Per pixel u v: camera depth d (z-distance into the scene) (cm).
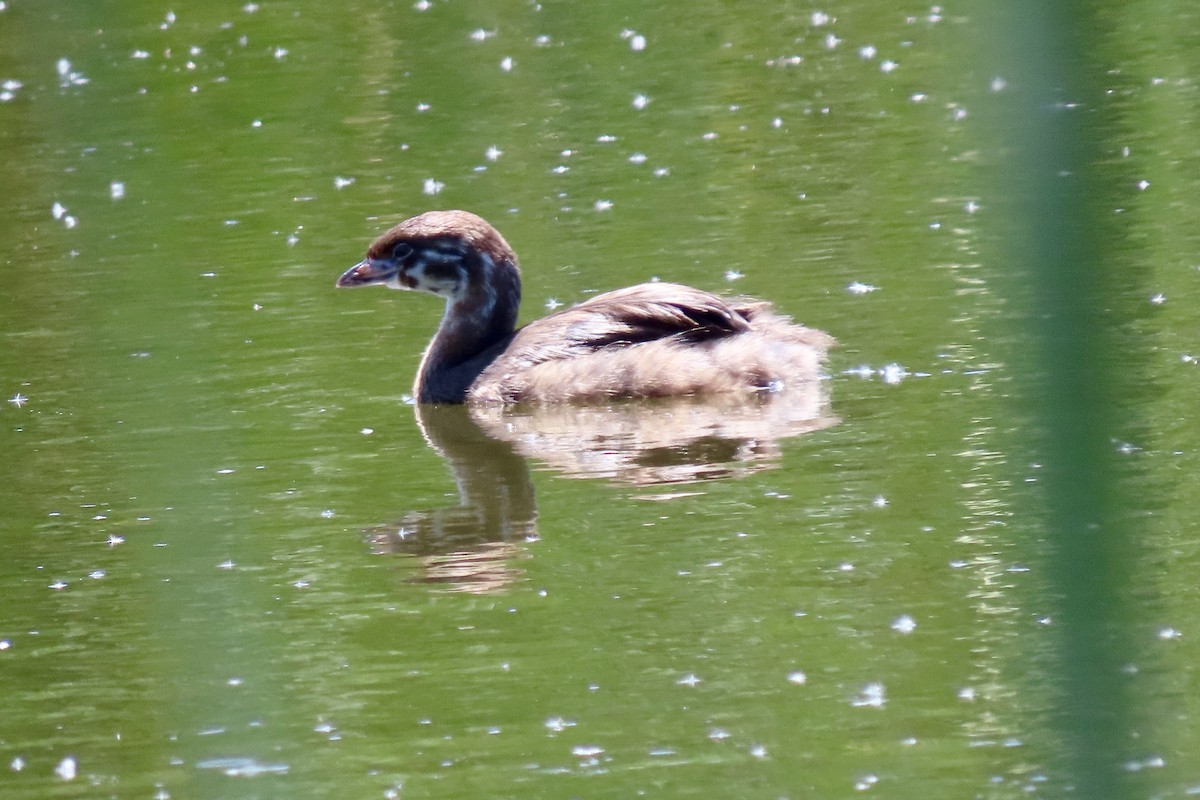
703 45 3073
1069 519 608
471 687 1039
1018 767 894
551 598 1167
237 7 3388
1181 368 1492
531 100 2819
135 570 1249
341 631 1131
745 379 1581
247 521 1336
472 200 2328
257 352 1788
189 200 2416
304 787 925
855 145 2444
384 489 1400
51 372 1734
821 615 1109
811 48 3014
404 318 1895
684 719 981
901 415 1474
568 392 1603
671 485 1369
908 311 1741
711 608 1130
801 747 941
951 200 2127
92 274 2098
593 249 2067
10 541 1311
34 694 1065
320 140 2684
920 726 950
